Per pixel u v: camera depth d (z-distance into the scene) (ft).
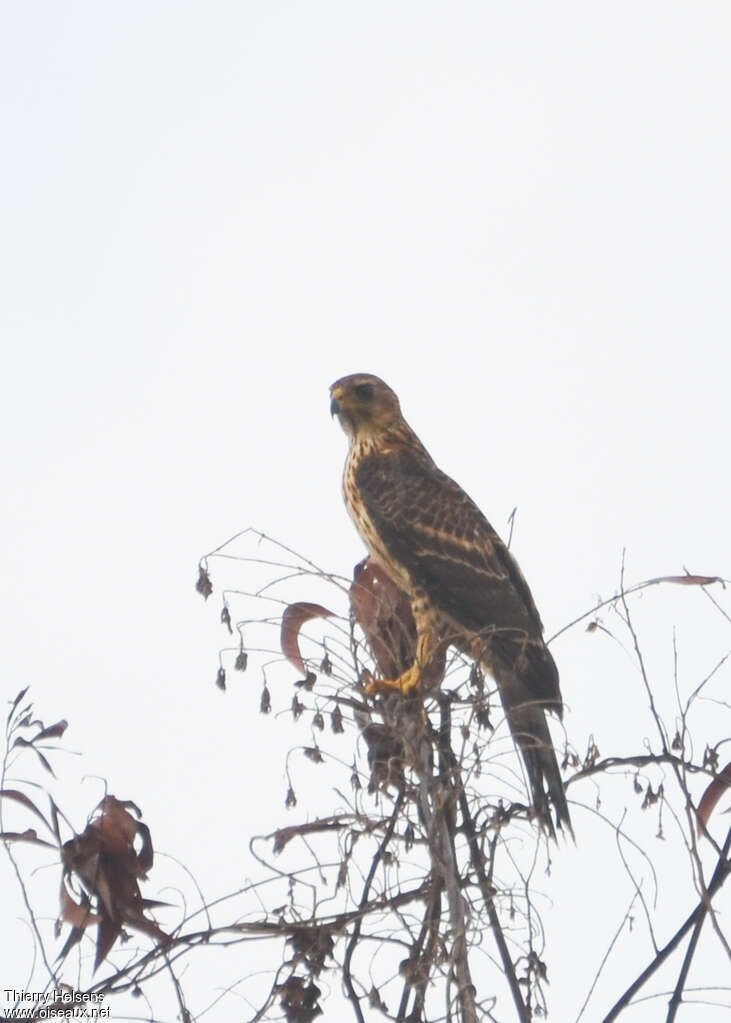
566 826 35.37
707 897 28.30
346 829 30.96
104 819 31.32
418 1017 29.43
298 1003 29.94
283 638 33.42
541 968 29.32
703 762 31.68
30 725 30.78
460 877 30.40
